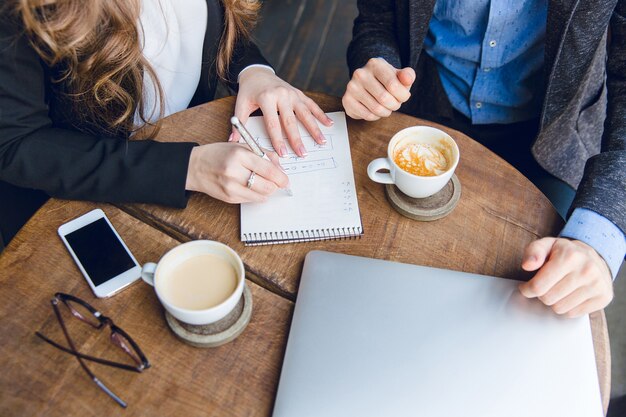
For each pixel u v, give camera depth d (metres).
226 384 0.71
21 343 0.74
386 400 0.68
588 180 0.89
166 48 1.09
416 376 0.69
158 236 0.85
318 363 0.71
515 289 0.78
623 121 0.99
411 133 0.91
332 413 0.67
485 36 1.17
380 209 0.89
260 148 0.92
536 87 1.25
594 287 0.75
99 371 0.72
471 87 1.28
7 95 0.89
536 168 1.31
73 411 0.69
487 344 0.72
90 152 0.90
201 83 1.29
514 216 0.89
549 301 0.75
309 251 0.84
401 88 0.95
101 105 1.00
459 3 1.16
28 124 0.92
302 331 0.74
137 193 0.88
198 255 0.76
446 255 0.84
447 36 1.24
